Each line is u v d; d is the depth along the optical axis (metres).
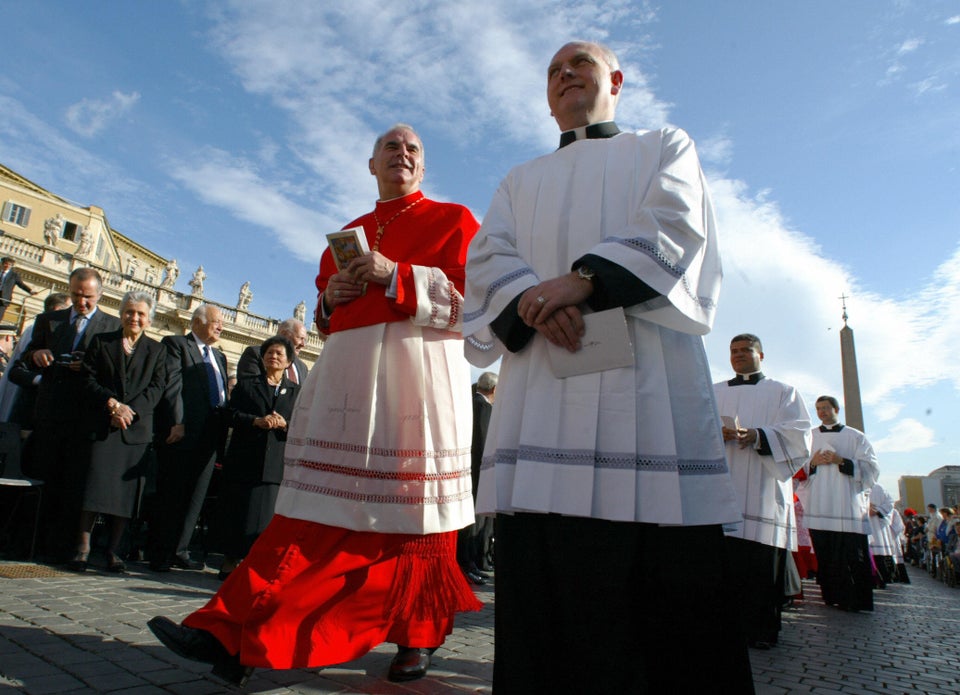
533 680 1.74
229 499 5.45
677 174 1.96
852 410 38.50
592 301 1.83
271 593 2.56
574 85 2.34
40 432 5.72
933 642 5.71
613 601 1.71
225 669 2.51
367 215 3.62
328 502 2.83
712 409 1.95
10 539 5.66
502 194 2.38
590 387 1.82
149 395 5.43
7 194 41.94
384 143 3.56
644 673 1.68
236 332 35.66
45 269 29.25
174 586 4.84
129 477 5.26
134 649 3.04
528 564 1.82
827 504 8.27
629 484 1.73
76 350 6.09
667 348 1.93
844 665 4.40
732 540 5.01
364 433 2.95
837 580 7.98
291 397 5.69
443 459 3.06
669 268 1.82
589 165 2.17
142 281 33.50
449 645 3.81
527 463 1.83
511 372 2.02
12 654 2.80
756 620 4.88
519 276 2.00
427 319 3.07
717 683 1.72
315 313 3.44
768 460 5.02
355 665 3.16
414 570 2.91
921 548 25.00
